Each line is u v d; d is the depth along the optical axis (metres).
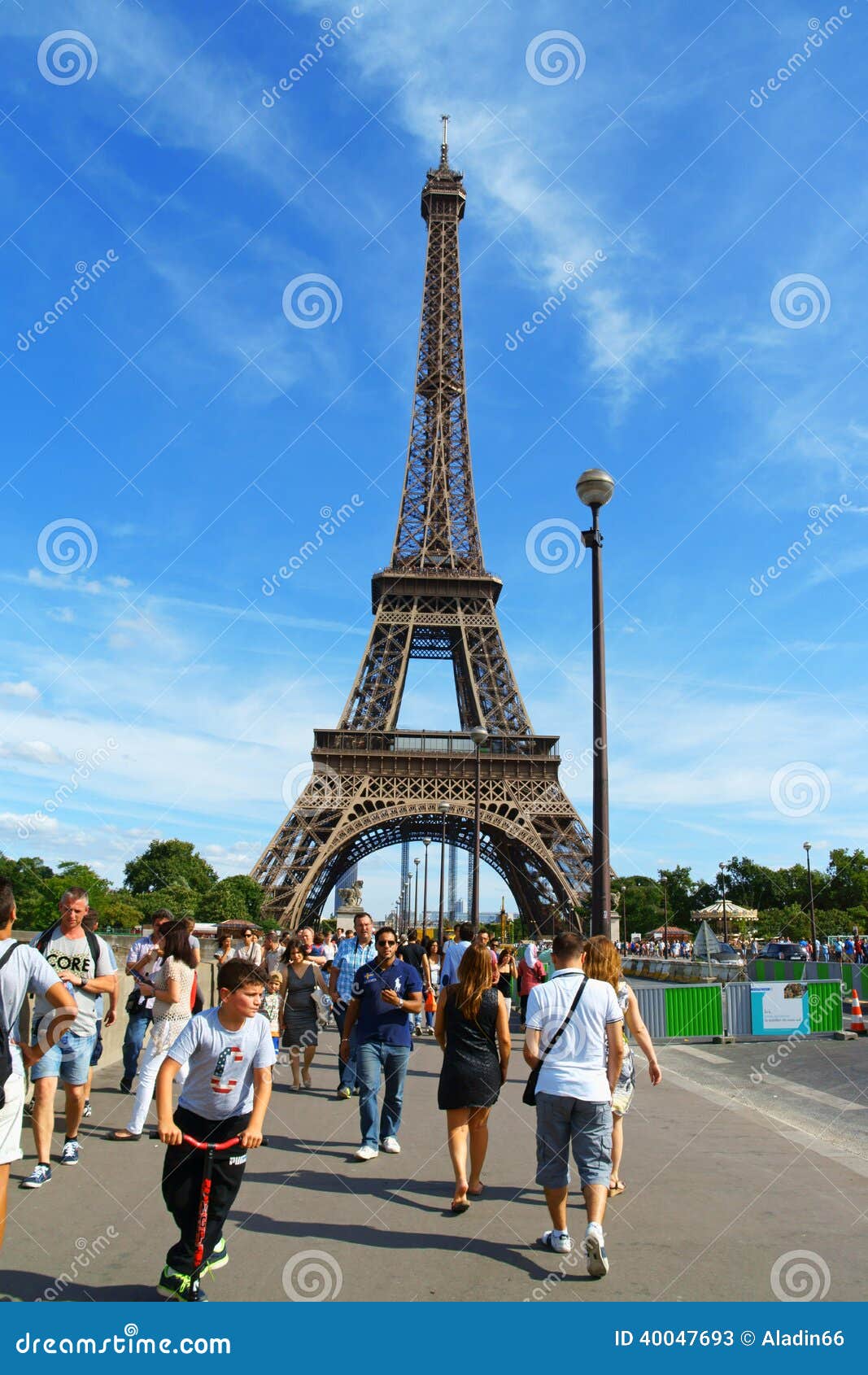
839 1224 13.82
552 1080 12.66
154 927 24.55
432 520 126.44
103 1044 28.09
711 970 61.59
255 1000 11.23
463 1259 12.37
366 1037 18.91
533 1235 13.37
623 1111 15.87
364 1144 18.27
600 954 14.02
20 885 132.25
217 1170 11.22
